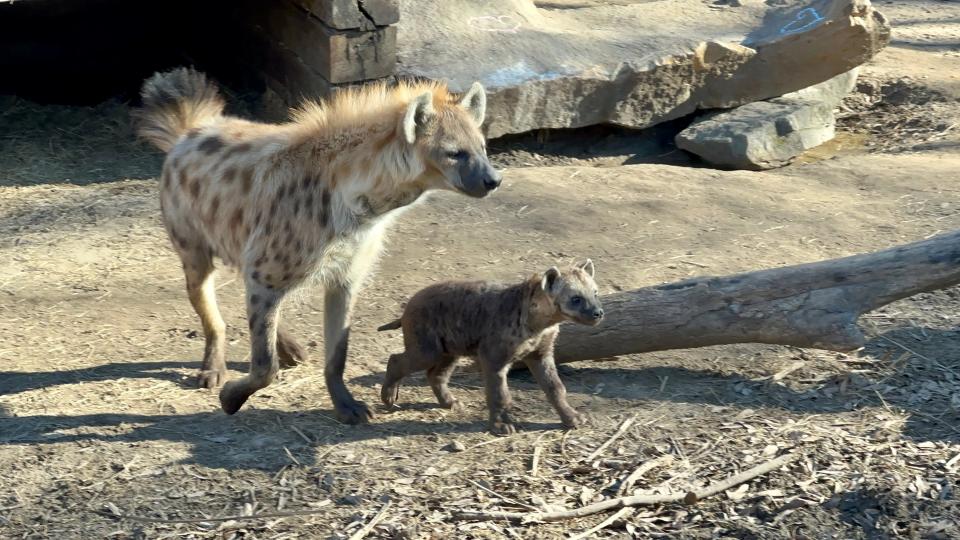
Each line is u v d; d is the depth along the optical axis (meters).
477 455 8.98
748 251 13.56
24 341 11.09
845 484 8.57
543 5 23.59
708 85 18.22
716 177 16.33
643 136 18.41
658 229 14.27
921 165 16.86
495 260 13.33
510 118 17.17
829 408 9.77
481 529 7.95
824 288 10.02
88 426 9.35
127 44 21.09
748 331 10.09
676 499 8.38
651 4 20.28
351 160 8.90
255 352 9.27
